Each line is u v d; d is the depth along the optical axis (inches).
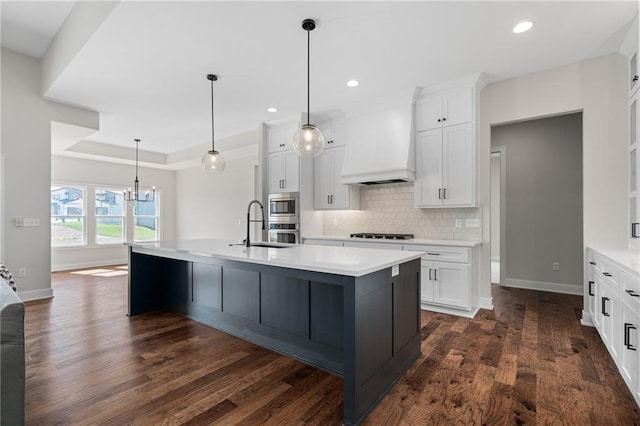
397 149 156.2
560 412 70.2
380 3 92.7
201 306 131.1
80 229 279.0
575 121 179.2
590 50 119.8
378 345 76.4
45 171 168.4
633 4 93.3
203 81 144.6
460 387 80.9
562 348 103.3
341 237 178.5
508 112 143.9
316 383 84.0
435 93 152.0
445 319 133.1
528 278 190.7
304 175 194.7
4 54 156.9
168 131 230.1
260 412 71.2
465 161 143.5
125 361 95.6
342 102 171.5
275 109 182.2
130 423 67.1
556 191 183.5
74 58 123.6
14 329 54.5
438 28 105.0
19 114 160.7
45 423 66.8
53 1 121.4
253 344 109.2
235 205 285.9
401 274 88.5
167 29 104.3
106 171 294.2
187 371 89.8
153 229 331.3
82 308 150.8
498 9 95.5
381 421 68.1
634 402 73.6
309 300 95.6
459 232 157.6
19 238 161.0
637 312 71.2
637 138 107.7
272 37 109.6
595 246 120.2
